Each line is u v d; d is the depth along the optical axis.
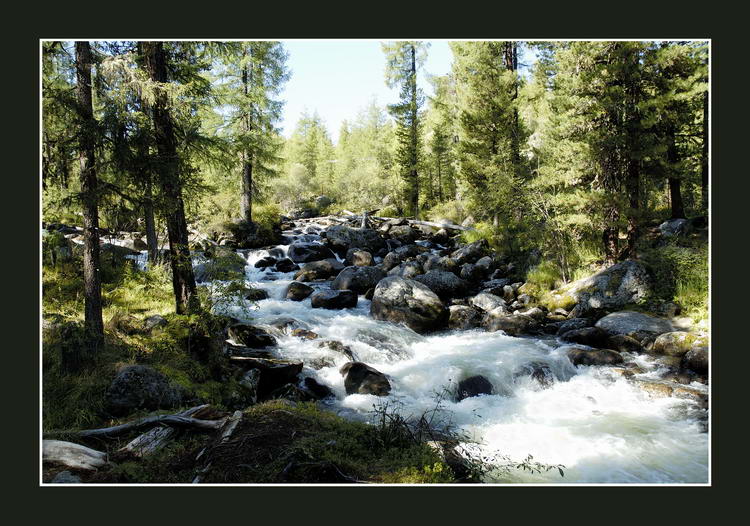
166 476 5.08
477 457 6.05
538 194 16.33
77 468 5.04
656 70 13.82
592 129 14.38
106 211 8.04
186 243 9.30
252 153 21.73
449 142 36.50
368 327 12.02
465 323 13.32
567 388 8.91
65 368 6.90
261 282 16.78
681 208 18.17
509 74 21.78
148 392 6.65
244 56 21.95
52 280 10.85
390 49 31.23
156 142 8.09
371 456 5.75
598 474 5.78
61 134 7.31
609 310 13.19
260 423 6.32
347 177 40.94
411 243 24.52
